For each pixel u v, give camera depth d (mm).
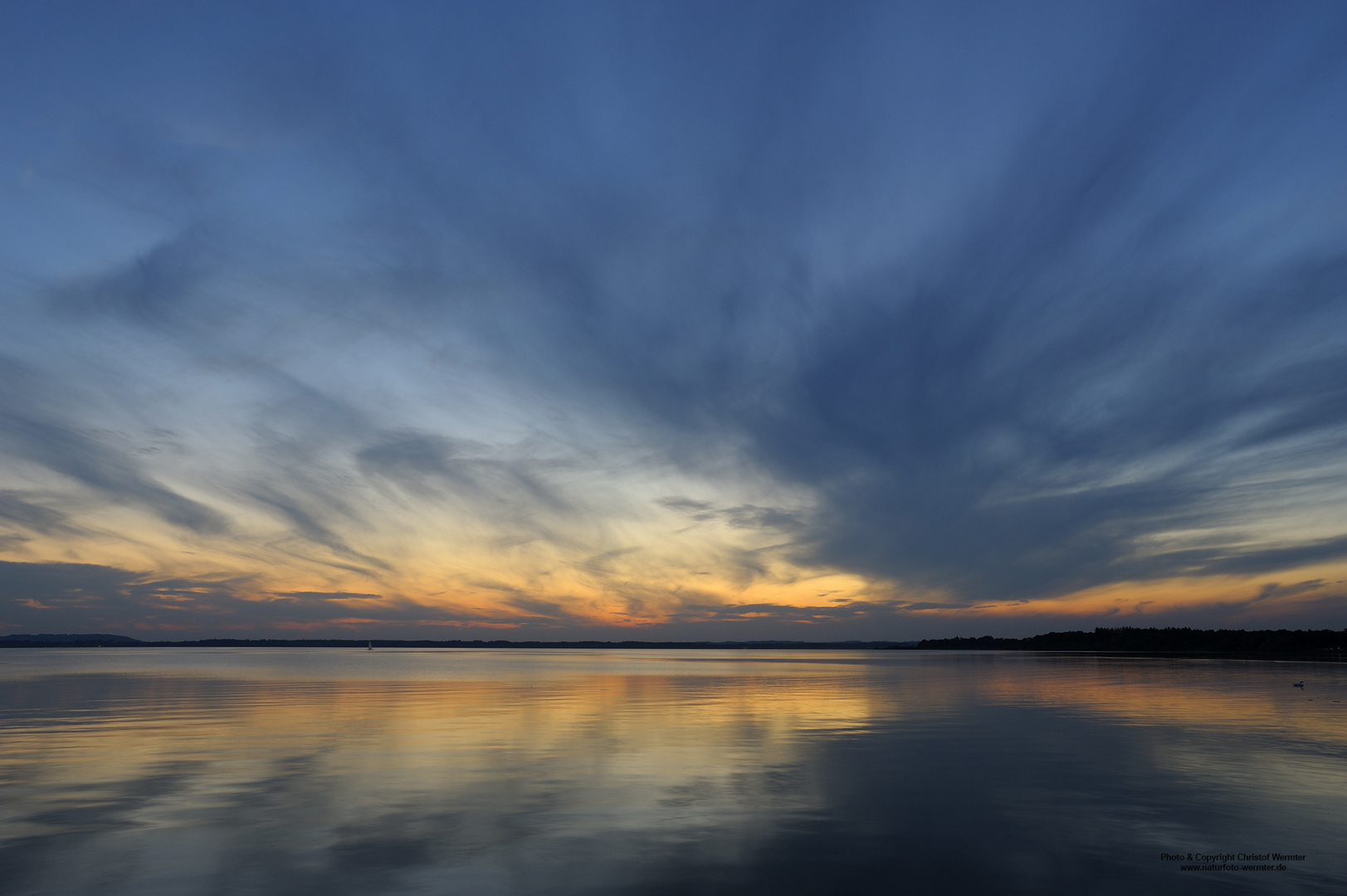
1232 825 15484
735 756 23094
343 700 41594
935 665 105375
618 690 49906
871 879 12398
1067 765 21656
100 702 40531
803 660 143750
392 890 11930
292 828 15141
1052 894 11812
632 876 12500
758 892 11852
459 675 70438
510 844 14148
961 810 16594
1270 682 57562
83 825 15406
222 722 31312
